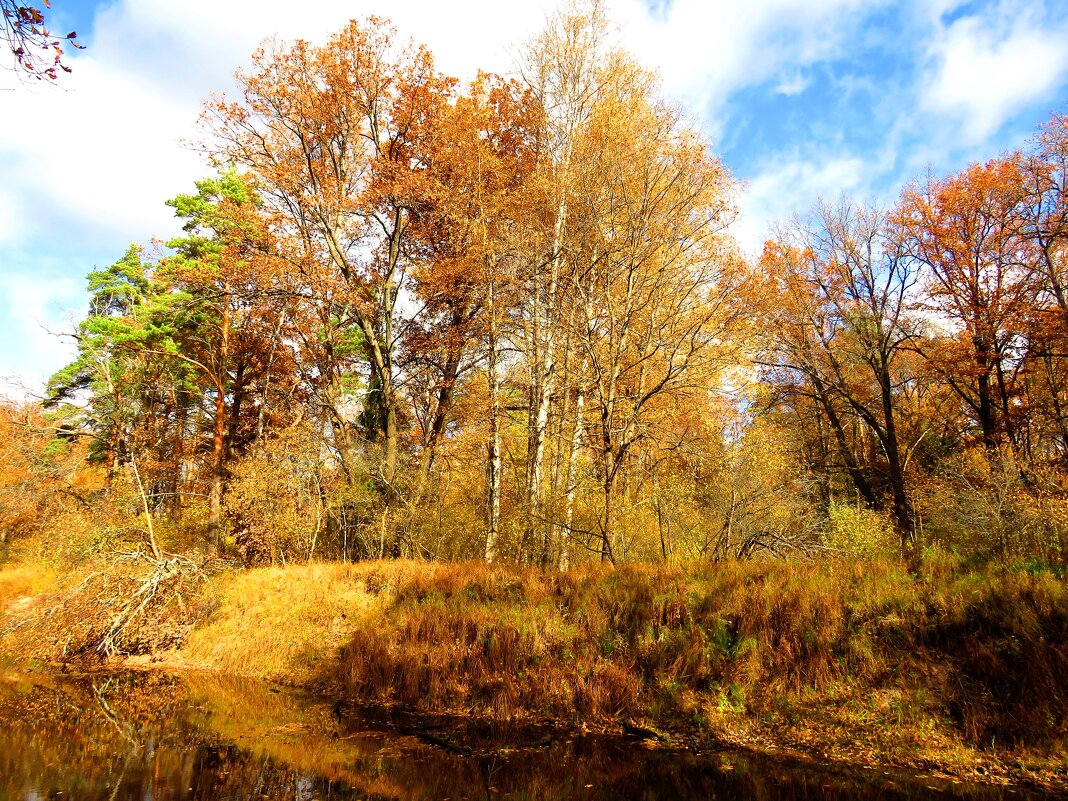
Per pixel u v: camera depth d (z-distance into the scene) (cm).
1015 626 746
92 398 2812
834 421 2489
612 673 909
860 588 898
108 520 1953
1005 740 675
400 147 2106
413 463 2166
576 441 1438
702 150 1341
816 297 2438
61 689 1157
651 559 1286
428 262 2028
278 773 727
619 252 1408
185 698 1082
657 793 646
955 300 2353
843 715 757
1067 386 2322
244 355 2614
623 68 1569
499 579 1241
